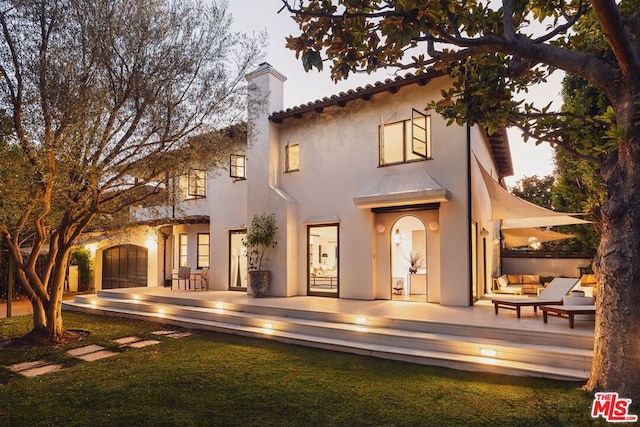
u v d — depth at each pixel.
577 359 7.86
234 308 13.97
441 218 13.64
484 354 8.78
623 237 6.41
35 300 11.78
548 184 36.25
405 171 14.48
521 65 7.47
